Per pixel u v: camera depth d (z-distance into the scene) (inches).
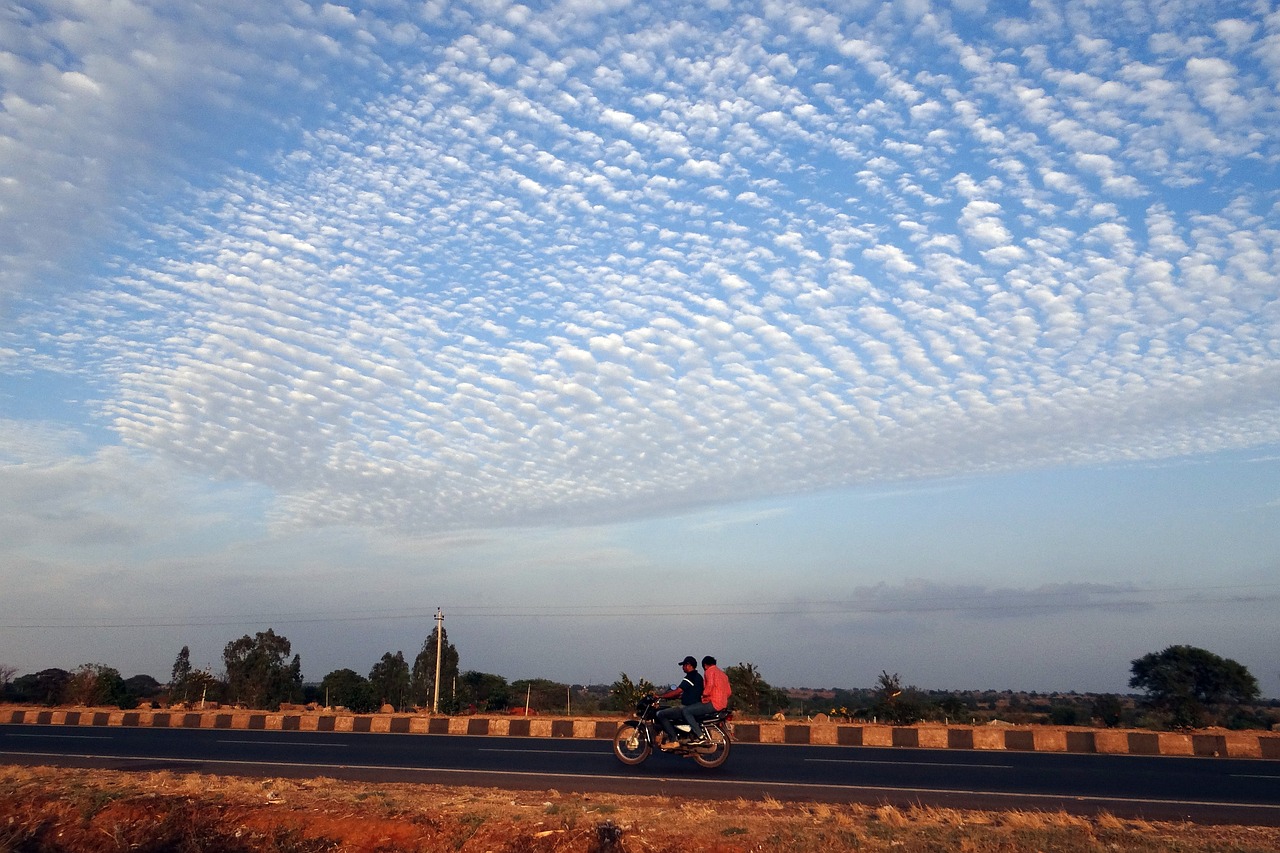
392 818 470.6
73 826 514.6
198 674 2027.6
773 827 431.5
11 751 843.4
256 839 474.3
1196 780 614.2
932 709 1446.9
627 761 687.7
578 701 2226.9
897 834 414.6
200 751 834.2
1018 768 684.7
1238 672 1535.4
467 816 466.0
